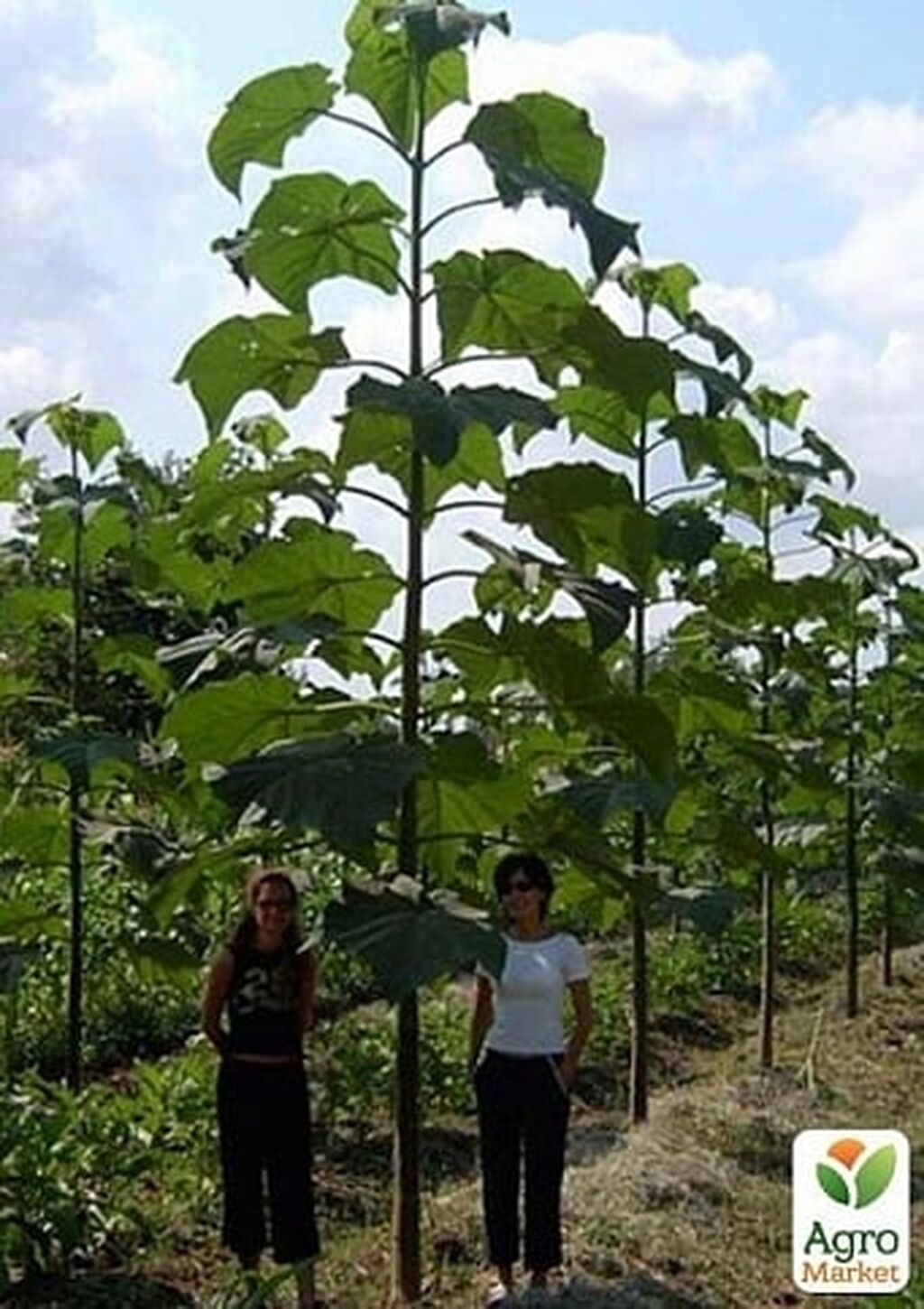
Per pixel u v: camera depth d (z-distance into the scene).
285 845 5.46
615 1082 10.02
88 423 7.85
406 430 5.34
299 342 5.17
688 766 9.73
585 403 7.32
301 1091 5.93
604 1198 7.02
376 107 5.31
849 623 10.96
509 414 4.76
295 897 5.98
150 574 6.70
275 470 5.40
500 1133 5.95
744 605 7.75
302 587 5.55
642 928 8.32
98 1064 9.73
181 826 7.75
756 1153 8.00
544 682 5.39
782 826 11.06
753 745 7.66
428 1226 6.76
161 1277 6.25
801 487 9.00
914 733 12.13
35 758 7.09
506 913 5.95
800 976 13.62
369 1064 8.61
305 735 5.42
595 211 4.97
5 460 7.86
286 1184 5.85
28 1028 9.61
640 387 5.33
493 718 6.17
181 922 10.05
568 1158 7.91
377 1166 7.94
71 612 8.21
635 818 7.48
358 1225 7.12
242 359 5.37
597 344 5.24
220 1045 5.94
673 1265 6.45
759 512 9.23
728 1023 11.77
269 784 4.64
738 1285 6.34
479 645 5.36
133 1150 6.91
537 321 5.34
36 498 7.81
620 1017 11.08
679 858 9.50
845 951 14.62
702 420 7.30
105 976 10.14
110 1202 6.50
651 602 7.53
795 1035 11.07
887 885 12.11
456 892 5.80
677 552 7.25
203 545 6.52
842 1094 9.22
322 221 5.23
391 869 5.71
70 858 8.02
